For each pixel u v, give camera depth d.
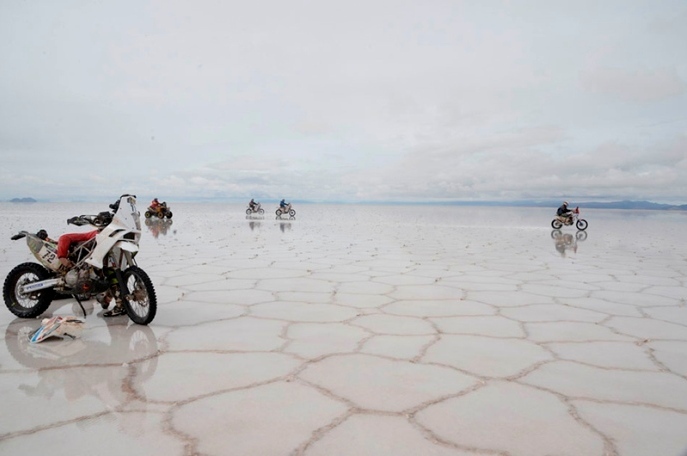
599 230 19.12
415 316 4.02
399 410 2.16
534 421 2.06
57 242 4.07
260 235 14.36
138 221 4.02
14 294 4.04
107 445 1.84
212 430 1.96
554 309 4.32
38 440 1.88
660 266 7.51
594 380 2.55
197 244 11.05
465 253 9.41
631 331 3.56
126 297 3.76
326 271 6.71
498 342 3.26
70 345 3.17
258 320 3.85
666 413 2.15
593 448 1.84
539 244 11.84
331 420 2.06
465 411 2.16
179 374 2.61
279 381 2.51
